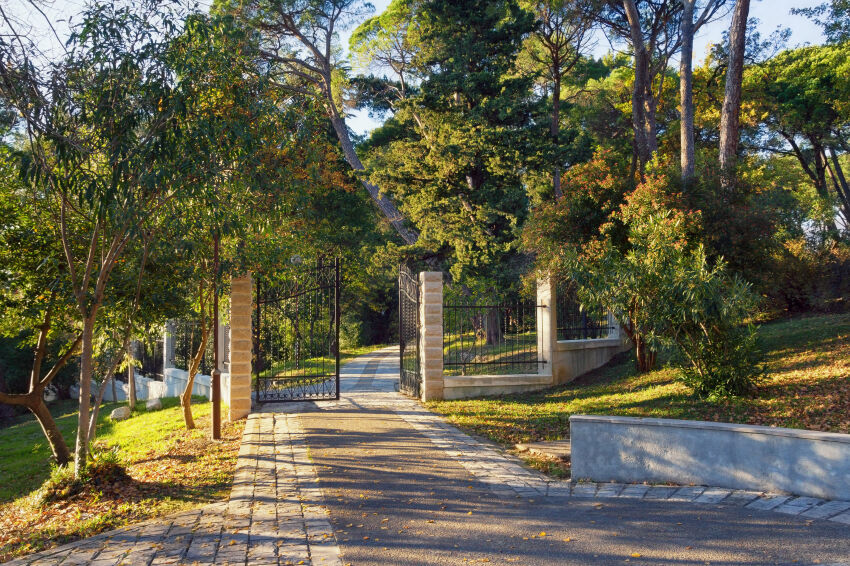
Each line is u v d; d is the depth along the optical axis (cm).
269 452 934
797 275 1892
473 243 2617
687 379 1098
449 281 2941
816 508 590
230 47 970
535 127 2366
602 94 3353
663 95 3109
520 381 1548
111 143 820
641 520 584
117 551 548
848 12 2419
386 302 4947
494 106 2356
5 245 1058
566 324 1709
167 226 944
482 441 1008
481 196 2517
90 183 793
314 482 754
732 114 1809
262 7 2623
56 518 729
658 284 1059
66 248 870
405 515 620
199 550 537
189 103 876
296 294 1512
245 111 962
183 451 1073
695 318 1001
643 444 734
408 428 1107
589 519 593
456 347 1598
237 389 1322
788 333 1538
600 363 1769
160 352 2400
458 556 505
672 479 718
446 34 2641
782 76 3145
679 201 1363
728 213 1383
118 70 816
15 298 1107
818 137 3278
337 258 1481
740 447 677
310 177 1149
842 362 1153
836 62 2850
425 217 2717
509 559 495
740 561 472
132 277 1070
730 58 1814
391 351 3478
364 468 821
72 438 1831
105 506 735
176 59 856
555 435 1026
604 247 1373
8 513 898
